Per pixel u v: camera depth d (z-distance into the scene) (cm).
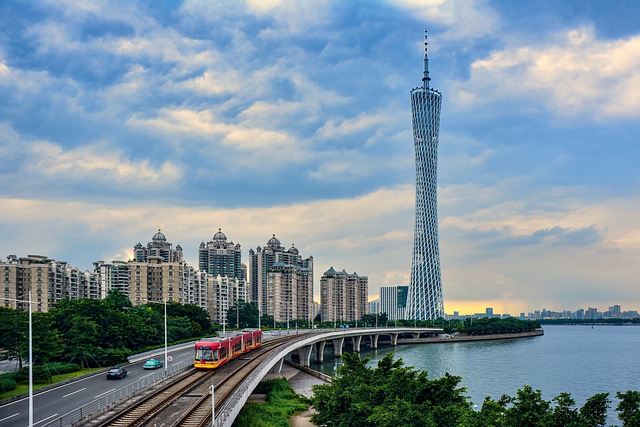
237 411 5959
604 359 19538
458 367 16838
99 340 10769
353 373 6662
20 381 8150
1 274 19375
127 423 5197
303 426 7806
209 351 8981
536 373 15412
